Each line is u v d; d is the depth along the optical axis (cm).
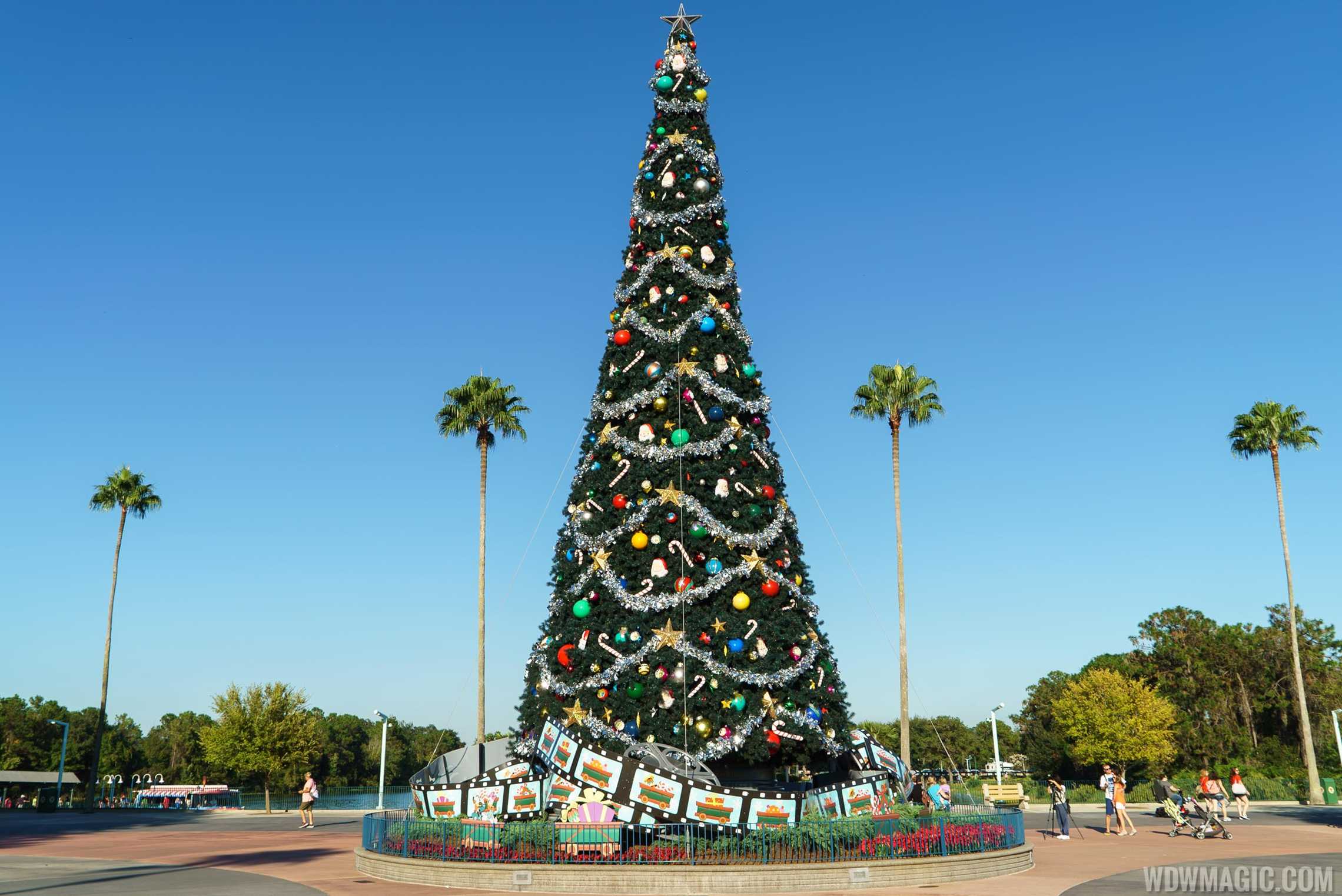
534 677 2402
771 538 2292
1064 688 7344
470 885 1816
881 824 1923
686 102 2712
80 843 2898
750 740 2123
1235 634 7575
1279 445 5147
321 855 2512
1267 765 6938
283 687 4806
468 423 4784
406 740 12788
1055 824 3262
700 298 2523
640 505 2300
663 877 1742
